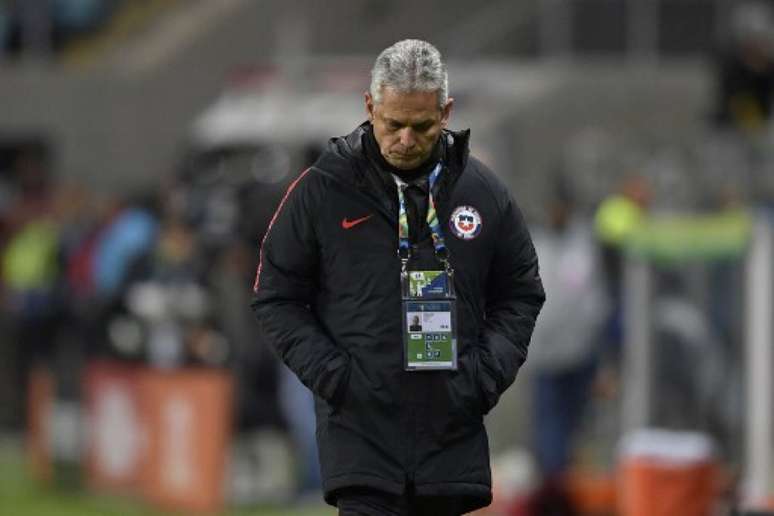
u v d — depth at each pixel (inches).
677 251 1288.1
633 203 1589.6
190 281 1621.6
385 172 748.0
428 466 756.0
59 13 2817.4
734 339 1285.7
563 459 1467.8
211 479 1525.6
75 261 1923.0
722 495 1248.8
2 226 2300.7
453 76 2630.4
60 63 2797.7
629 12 2691.9
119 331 1660.9
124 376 1646.2
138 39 2839.6
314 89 2203.5
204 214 1795.0
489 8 2728.8
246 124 2212.1
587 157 2183.8
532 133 2541.8
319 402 773.3
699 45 2694.4
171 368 1569.9
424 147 727.1
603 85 2608.3
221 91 2778.1
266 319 767.7
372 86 728.3
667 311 1300.4
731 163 1469.0
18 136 2755.9
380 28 2751.0
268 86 2306.8
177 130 2770.7
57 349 1968.5
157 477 1595.7
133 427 1628.9
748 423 1267.2
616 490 1430.9
